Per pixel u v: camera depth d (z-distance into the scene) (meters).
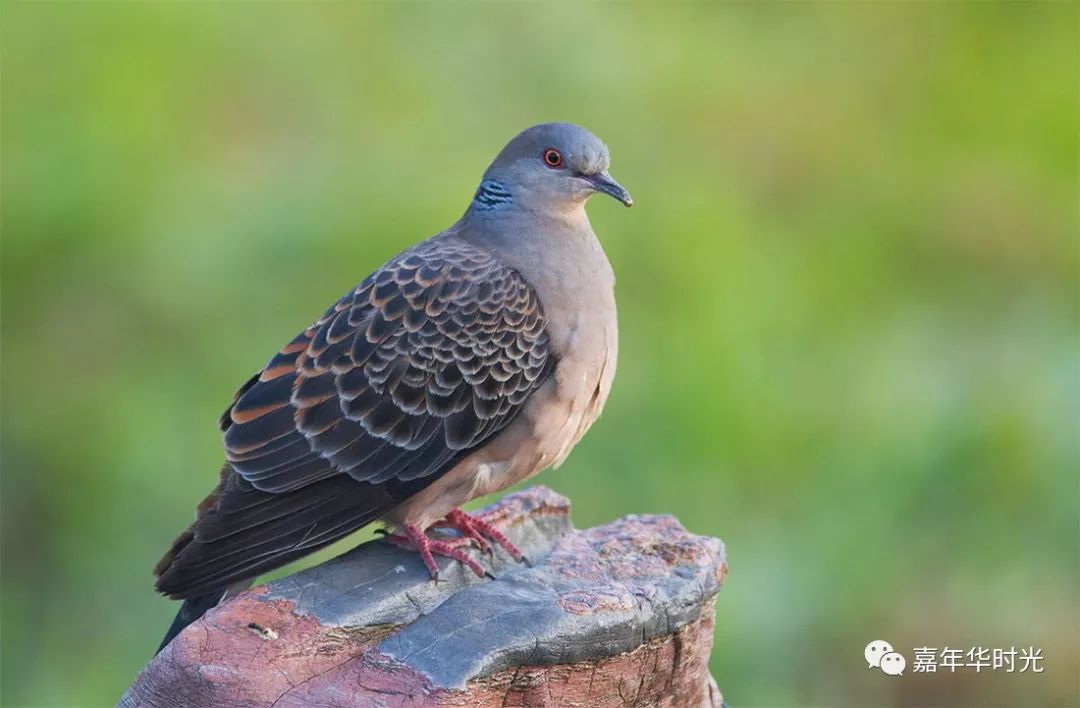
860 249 17.41
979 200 18.38
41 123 15.61
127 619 13.16
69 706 12.75
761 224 17.06
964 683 13.10
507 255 8.31
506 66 17.48
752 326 14.91
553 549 8.00
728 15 19.14
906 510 13.98
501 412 8.07
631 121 17.34
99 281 15.12
